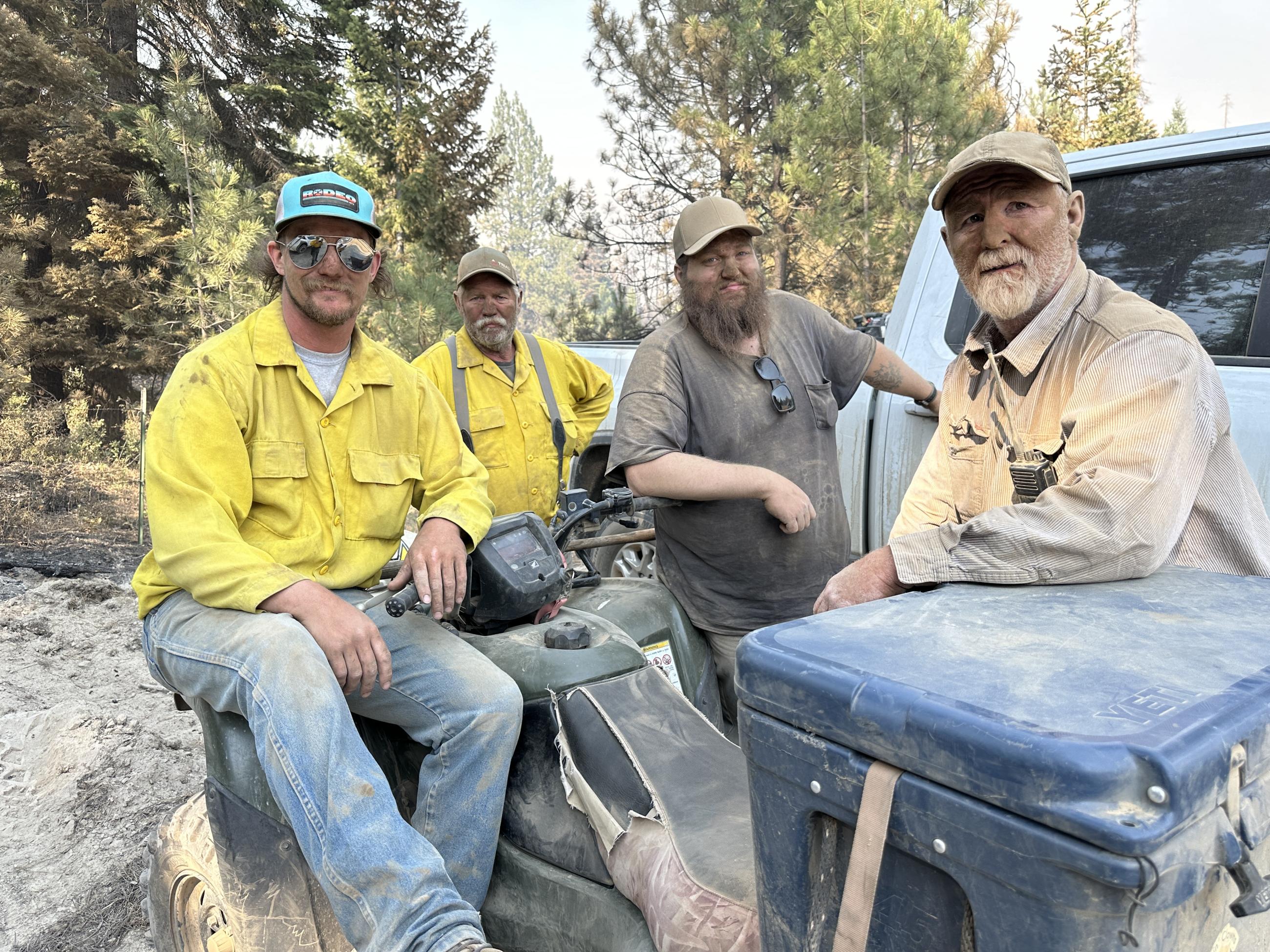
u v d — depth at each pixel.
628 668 1.76
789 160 14.21
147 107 14.41
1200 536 1.47
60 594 5.95
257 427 1.96
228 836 1.80
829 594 1.40
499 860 1.69
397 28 17.75
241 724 1.80
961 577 1.31
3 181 15.35
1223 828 0.80
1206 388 1.36
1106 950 0.77
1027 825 0.78
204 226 14.04
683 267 2.53
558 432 3.73
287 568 1.82
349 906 1.50
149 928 2.75
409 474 2.12
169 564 1.81
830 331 2.69
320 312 1.97
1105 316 1.48
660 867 1.36
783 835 1.02
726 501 2.44
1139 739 0.77
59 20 15.78
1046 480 1.50
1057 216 1.56
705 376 2.51
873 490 2.92
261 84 17.19
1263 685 0.89
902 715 0.87
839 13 13.19
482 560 1.88
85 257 16.12
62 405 13.78
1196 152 2.45
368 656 1.69
